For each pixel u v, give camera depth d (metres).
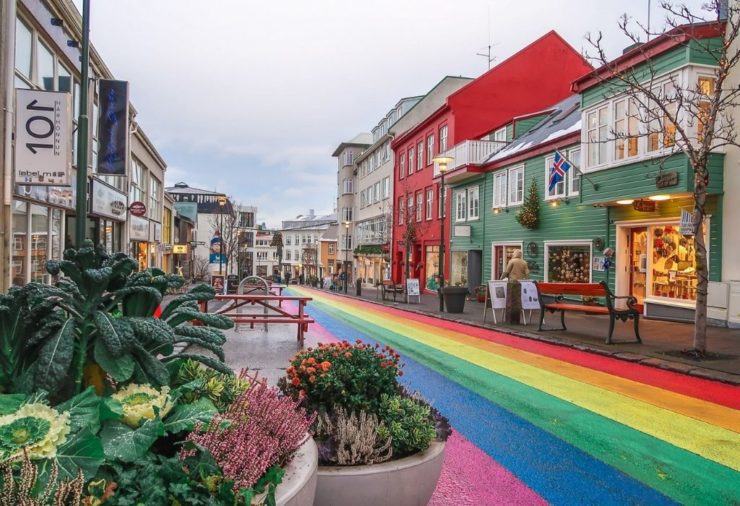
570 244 19.56
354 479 2.99
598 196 16.47
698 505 3.78
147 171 29.77
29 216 12.44
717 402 6.60
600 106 16.34
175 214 47.97
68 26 14.89
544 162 21.23
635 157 14.77
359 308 23.14
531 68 31.31
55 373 2.38
